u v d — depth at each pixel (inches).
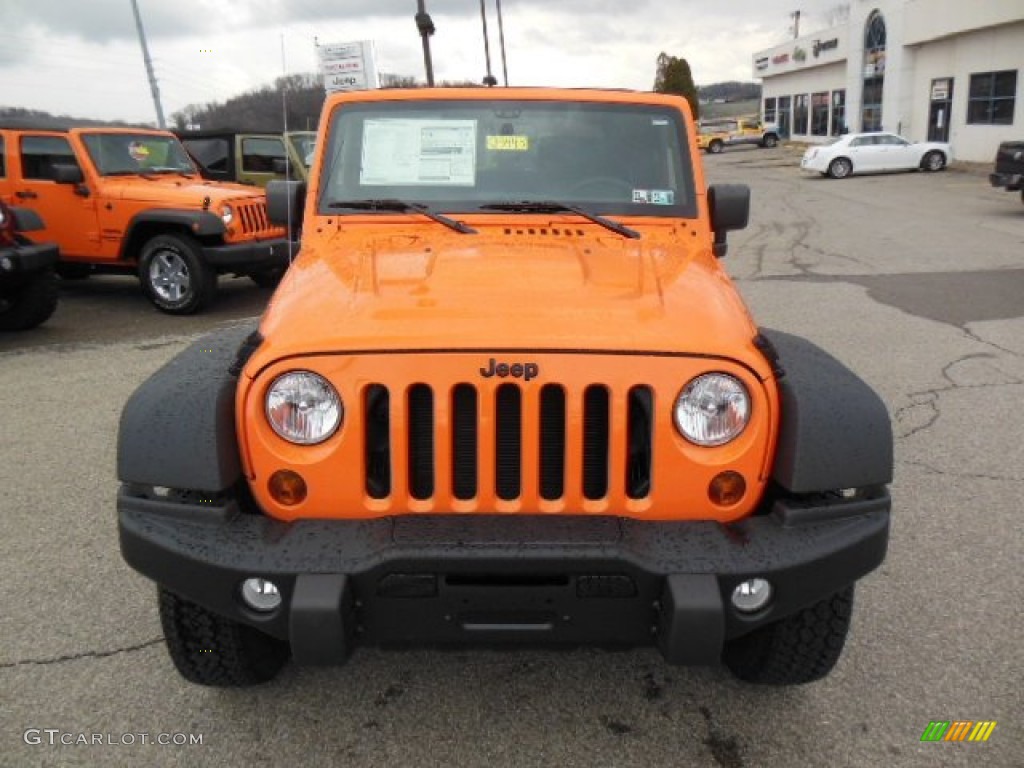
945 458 191.0
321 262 117.6
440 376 88.5
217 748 105.7
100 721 110.0
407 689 116.5
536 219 131.0
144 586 141.5
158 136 407.2
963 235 553.9
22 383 261.3
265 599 90.4
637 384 89.0
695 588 85.0
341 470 90.0
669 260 117.8
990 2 1066.7
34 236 386.3
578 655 123.6
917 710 111.2
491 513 91.0
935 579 141.3
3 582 142.9
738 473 91.0
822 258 485.4
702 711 111.8
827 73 1787.6
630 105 142.0
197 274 357.7
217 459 89.5
